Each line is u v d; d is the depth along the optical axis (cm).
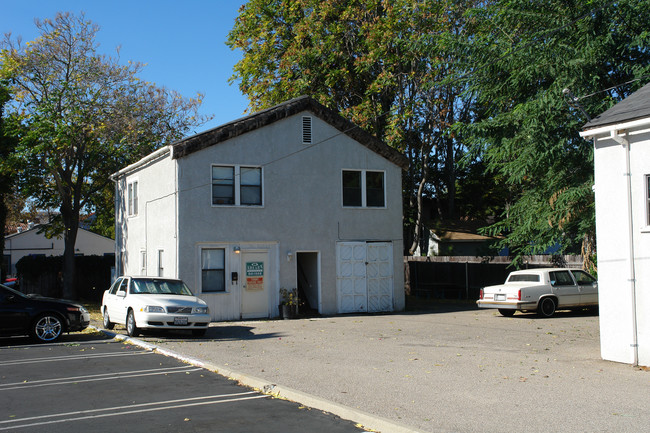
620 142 1108
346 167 2258
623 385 898
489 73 2000
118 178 2711
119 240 2691
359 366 1084
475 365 1084
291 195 2148
